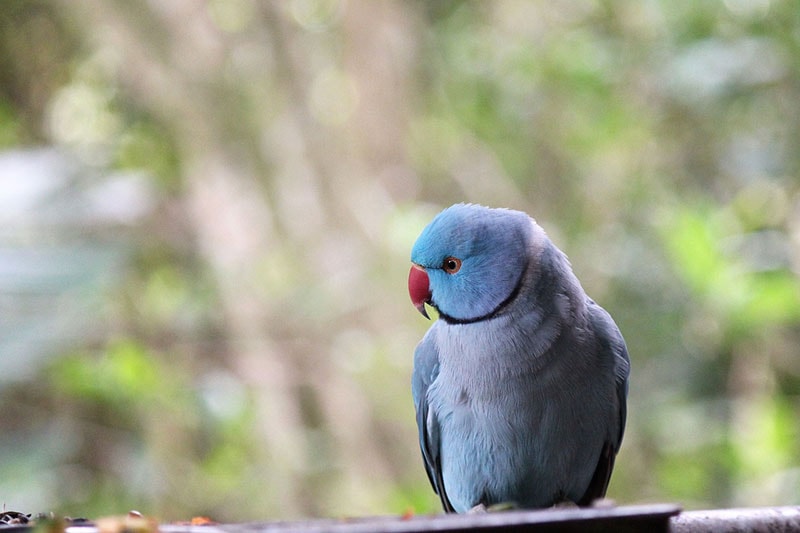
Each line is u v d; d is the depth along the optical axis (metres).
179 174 14.12
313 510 12.15
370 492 11.71
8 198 10.22
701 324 12.11
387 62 13.20
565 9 13.30
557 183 13.23
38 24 14.98
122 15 12.20
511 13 13.53
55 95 15.13
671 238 11.08
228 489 12.22
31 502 10.21
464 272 5.99
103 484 12.77
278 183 12.58
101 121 14.81
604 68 12.83
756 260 11.56
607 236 12.80
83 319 8.84
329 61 13.15
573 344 6.02
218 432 12.62
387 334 11.79
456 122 13.52
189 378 12.69
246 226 12.52
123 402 12.30
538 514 3.96
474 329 6.07
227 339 13.19
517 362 5.98
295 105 12.64
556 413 6.09
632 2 12.80
